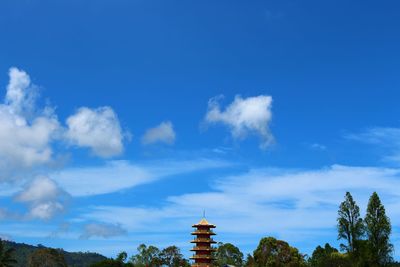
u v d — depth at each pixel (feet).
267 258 579.89
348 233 450.30
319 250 635.66
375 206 450.30
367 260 433.89
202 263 467.11
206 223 478.59
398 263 441.27
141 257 653.71
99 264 588.50
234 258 645.92
